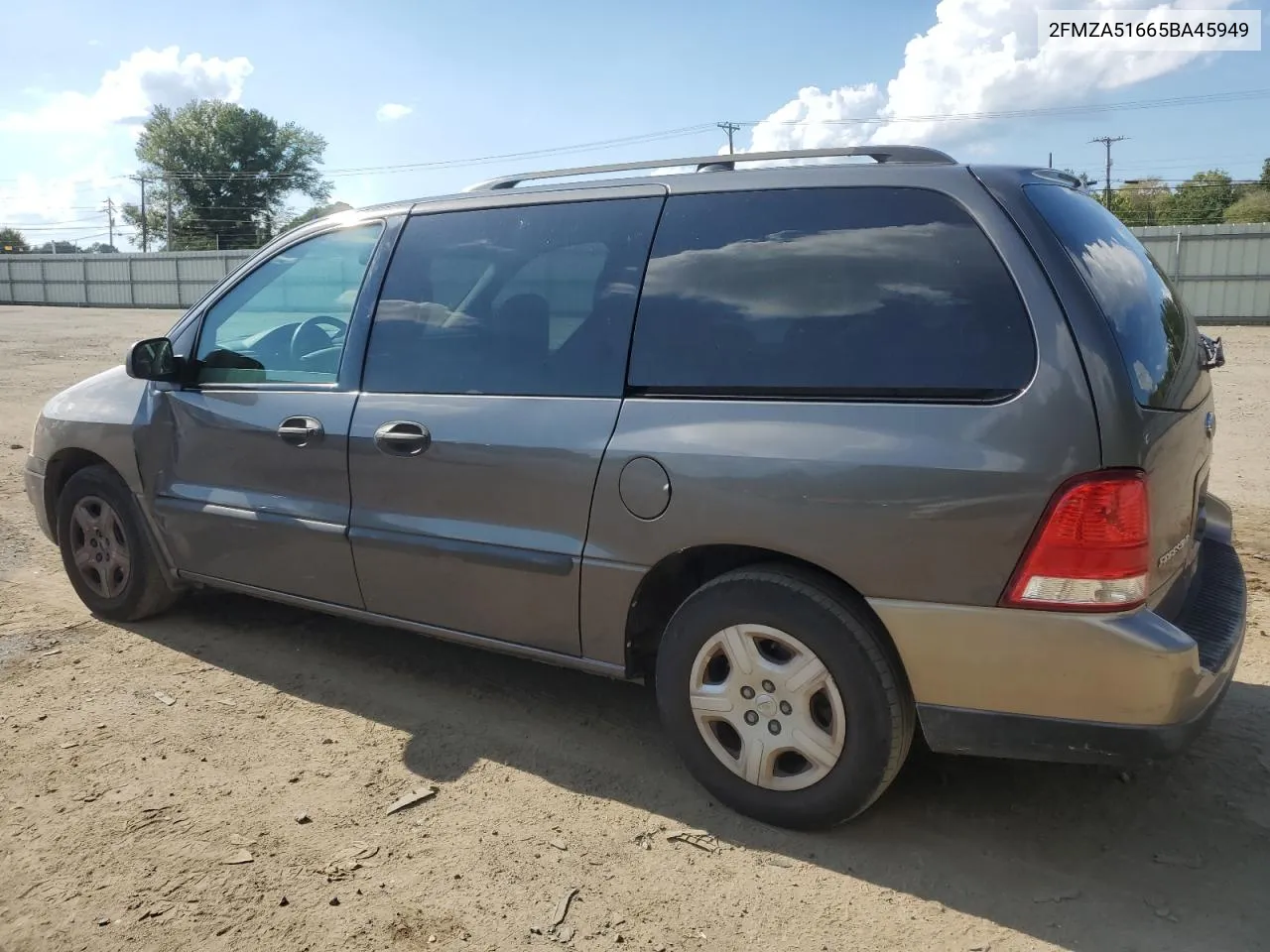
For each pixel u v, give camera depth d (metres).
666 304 3.14
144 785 3.26
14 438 10.36
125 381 4.60
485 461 3.35
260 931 2.56
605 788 3.25
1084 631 2.49
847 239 2.89
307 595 3.99
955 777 3.31
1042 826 3.02
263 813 3.10
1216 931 2.54
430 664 4.26
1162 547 2.64
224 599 5.08
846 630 2.76
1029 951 2.48
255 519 4.00
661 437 3.01
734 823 3.04
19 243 78.69
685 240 3.16
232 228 75.88
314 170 78.44
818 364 2.85
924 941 2.52
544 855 2.88
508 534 3.35
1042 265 2.62
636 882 2.76
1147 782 3.26
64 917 2.62
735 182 3.13
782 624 2.86
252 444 4.00
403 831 3.01
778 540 2.82
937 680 2.69
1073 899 2.68
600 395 3.19
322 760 3.44
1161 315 2.98
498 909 2.65
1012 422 2.55
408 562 3.60
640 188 3.31
